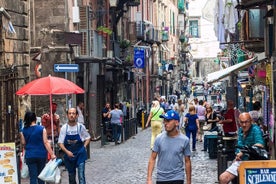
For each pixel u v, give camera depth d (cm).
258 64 4494
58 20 5166
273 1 3034
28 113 2528
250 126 2134
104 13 6975
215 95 13962
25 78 3922
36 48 5088
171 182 1798
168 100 12600
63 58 5103
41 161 2506
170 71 13638
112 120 5612
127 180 3231
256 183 1717
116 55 7525
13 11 3731
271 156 3312
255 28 3756
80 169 2514
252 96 5531
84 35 5759
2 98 3412
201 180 3192
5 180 2284
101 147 5312
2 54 3466
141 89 10544
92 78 6334
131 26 9131
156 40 11188
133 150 4962
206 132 4888
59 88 2992
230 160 3556
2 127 3412
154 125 4769
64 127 2533
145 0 11131
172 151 1805
